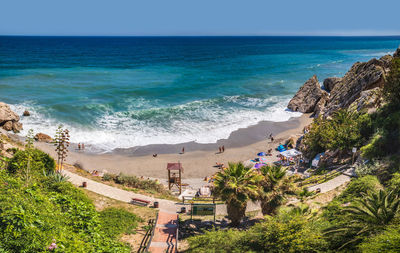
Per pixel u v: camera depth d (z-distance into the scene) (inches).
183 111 2241.6
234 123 2054.6
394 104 1166.3
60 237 391.5
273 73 3993.6
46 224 397.1
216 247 569.0
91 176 1114.1
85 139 1722.4
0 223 355.9
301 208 679.7
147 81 3292.3
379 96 1392.7
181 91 2861.7
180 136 1824.6
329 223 589.6
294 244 496.1
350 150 1176.2
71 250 382.9
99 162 1489.9
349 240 471.5
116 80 3292.3
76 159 1489.9
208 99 2578.7
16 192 435.8
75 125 1887.3
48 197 524.1
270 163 1510.8
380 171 879.1
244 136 1859.0
